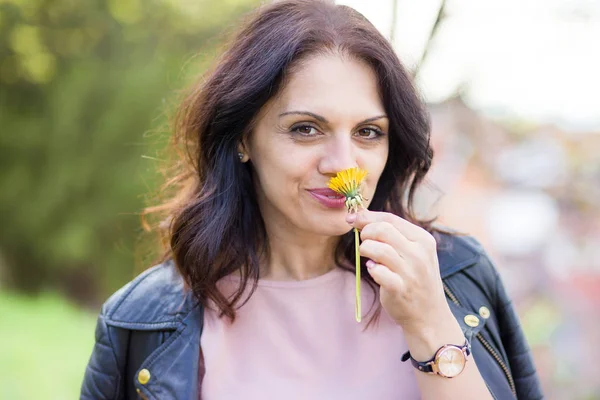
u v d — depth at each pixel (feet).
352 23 5.32
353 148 5.27
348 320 5.76
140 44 32.94
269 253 5.98
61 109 33.40
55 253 34.32
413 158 5.85
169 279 6.28
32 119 35.01
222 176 5.78
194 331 5.85
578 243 20.43
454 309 5.89
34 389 14.92
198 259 5.77
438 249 6.19
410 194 6.18
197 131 5.82
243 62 5.36
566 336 18.94
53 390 15.14
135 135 32.50
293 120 5.19
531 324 19.21
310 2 5.44
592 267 20.03
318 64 5.16
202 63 7.39
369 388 5.49
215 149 5.75
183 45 32.65
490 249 20.75
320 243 5.85
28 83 34.73
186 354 5.77
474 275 6.18
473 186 21.11
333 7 5.45
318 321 5.77
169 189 6.91
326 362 5.64
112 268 33.60
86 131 33.45
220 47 6.40
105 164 33.06
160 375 5.76
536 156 21.25
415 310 4.76
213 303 5.95
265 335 5.77
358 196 4.99
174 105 7.32
